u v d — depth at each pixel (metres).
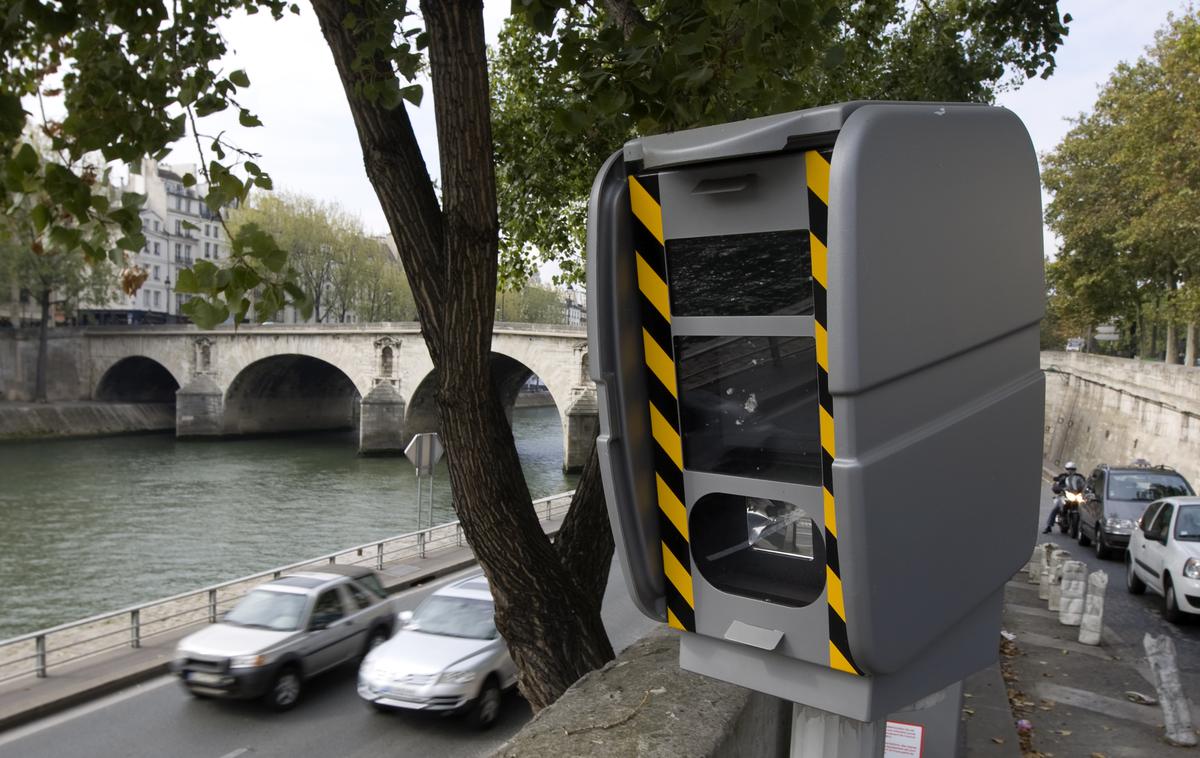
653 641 3.60
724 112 4.57
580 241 13.59
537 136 12.10
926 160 2.12
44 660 13.52
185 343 84.12
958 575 2.28
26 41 4.74
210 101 4.51
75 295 81.25
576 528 4.97
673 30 4.40
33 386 84.81
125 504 46.00
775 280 2.12
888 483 2.02
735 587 2.33
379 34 3.72
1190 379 26.48
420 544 23.33
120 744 11.26
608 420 2.31
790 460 2.16
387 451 72.50
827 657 2.17
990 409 2.34
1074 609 11.10
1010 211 2.44
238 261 3.83
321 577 13.87
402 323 73.12
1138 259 36.88
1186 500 13.36
